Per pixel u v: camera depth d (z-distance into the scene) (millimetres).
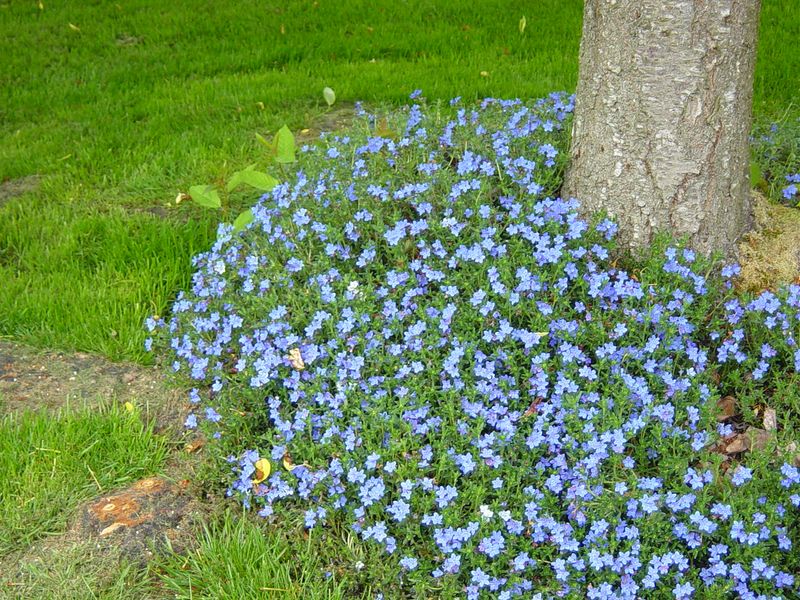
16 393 914
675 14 809
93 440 838
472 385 771
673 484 693
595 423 729
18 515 762
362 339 807
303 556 714
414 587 681
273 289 870
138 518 763
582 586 674
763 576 645
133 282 1055
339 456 745
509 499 708
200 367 833
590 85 891
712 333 801
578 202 886
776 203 1011
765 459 700
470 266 858
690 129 845
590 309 841
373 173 988
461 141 1009
